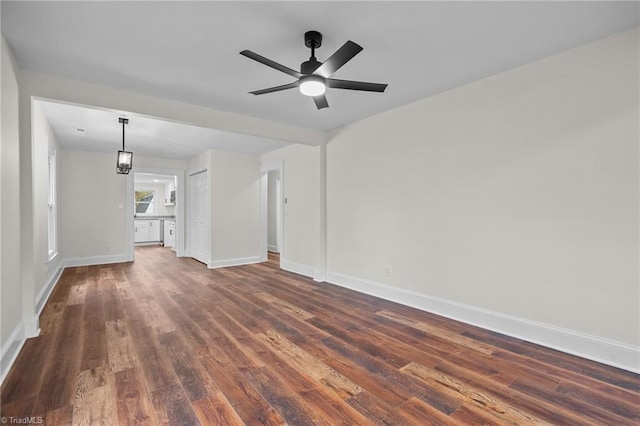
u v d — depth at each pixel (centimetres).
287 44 228
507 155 275
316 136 466
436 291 332
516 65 265
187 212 726
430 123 335
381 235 391
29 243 266
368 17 196
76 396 184
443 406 179
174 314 329
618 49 219
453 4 184
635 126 213
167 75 277
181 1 180
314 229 510
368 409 176
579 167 237
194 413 171
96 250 619
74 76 278
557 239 248
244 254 635
